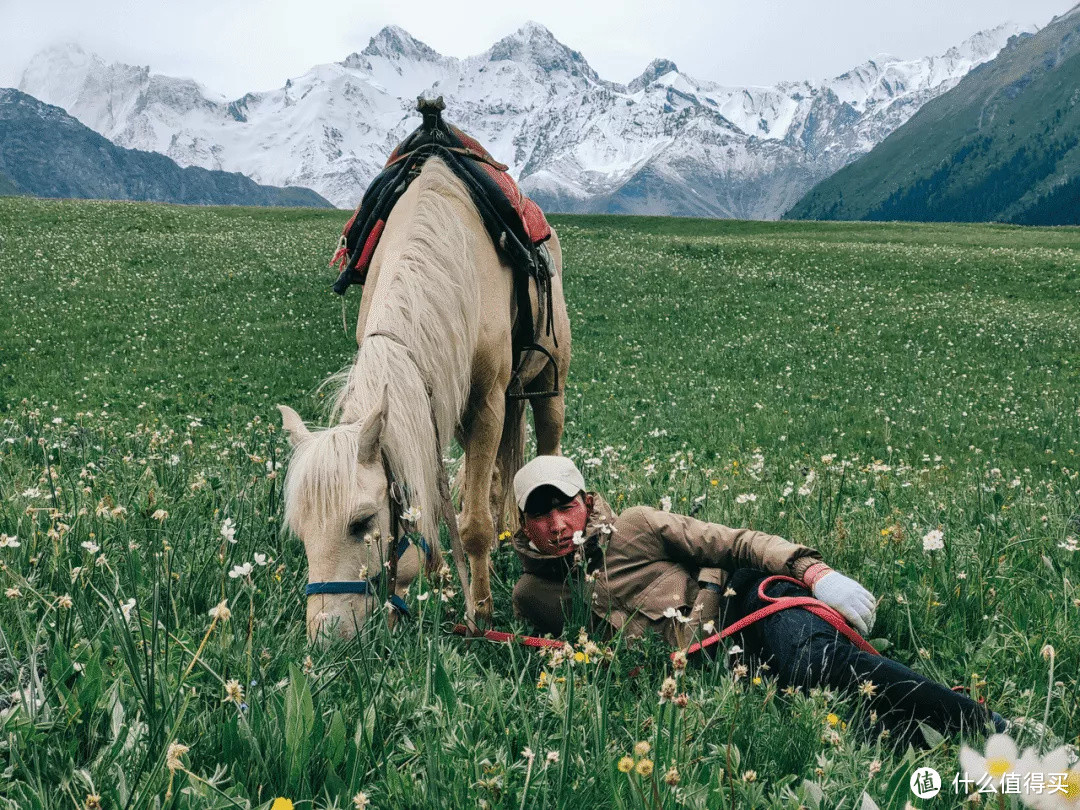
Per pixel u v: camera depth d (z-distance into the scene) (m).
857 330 23.50
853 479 8.10
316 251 33.16
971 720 3.04
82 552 3.93
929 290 30.36
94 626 3.21
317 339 21.02
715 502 6.07
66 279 25.98
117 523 4.43
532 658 3.75
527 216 5.28
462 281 4.39
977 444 13.39
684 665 2.49
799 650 3.42
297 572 4.20
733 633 3.65
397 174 5.28
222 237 35.56
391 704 2.88
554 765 2.57
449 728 2.74
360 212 5.40
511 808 2.47
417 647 3.33
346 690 3.05
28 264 27.55
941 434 13.98
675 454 10.74
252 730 2.61
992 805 2.39
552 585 4.15
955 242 46.41
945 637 3.94
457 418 4.24
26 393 15.28
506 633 3.92
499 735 2.81
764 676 3.58
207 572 4.00
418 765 2.64
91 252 30.38
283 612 3.77
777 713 3.06
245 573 3.14
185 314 23.00
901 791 2.51
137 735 2.56
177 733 2.61
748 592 3.87
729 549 3.89
